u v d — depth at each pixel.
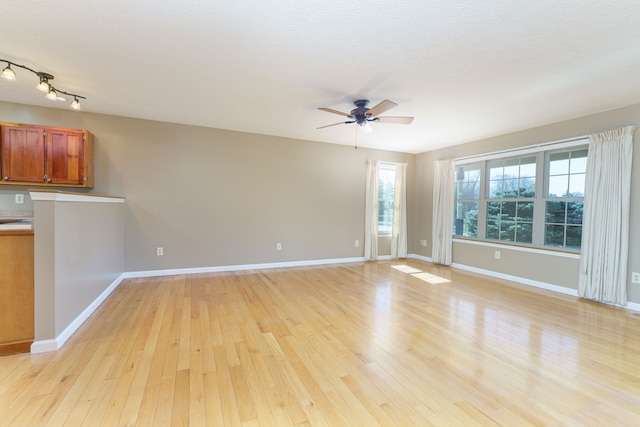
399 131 4.47
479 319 2.87
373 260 5.83
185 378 1.83
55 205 2.15
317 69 2.54
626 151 3.21
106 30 2.01
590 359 2.13
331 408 1.59
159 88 3.00
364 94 3.07
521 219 4.39
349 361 2.07
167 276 4.27
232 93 3.11
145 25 1.95
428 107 3.40
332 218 5.49
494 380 1.87
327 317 2.87
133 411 1.54
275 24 1.92
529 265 4.18
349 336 2.46
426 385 1.81
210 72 2.62
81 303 2.62
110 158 3.95
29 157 3.38
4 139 3.29
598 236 3.41
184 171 4.35
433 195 5.77
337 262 5.56
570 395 1.73
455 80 2.71
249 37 2.08
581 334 2.55
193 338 2.38
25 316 2.10
